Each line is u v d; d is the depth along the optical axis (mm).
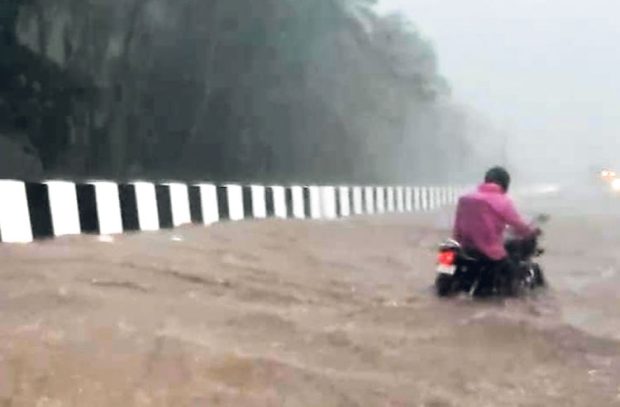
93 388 6113
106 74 36344
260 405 6156
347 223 26031
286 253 15336
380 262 15453
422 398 6695
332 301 10828
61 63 33531
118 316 8172
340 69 61844
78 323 7648
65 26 33938
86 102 34531
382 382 7016
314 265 14109
